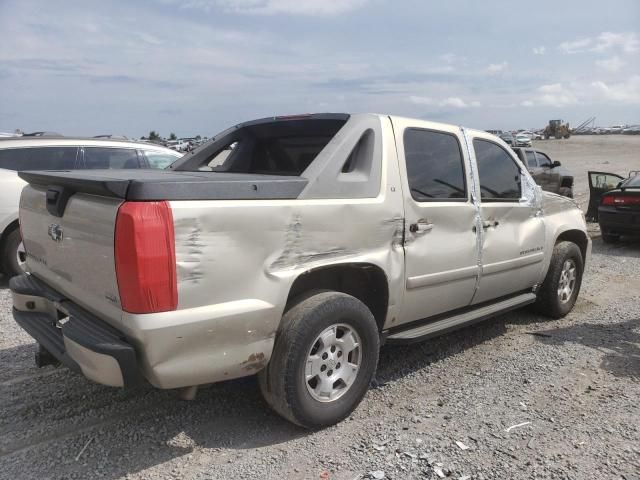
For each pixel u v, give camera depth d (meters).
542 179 16.59
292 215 3.12
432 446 3.21
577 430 3.42
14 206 6.88
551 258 5.58
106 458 3.06
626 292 7.00
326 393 3.36
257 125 4.62
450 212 4.15
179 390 3.03
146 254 2.56
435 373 4.34
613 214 10.20
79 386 3.97
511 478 2.91
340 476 2.92
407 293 3.87
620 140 68.56
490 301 4.96
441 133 4.29
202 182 2.76
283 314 3.22
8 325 5.32
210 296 2.79
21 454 3.08
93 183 2.73
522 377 4.26
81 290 3.02
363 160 3.64
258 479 2.89
